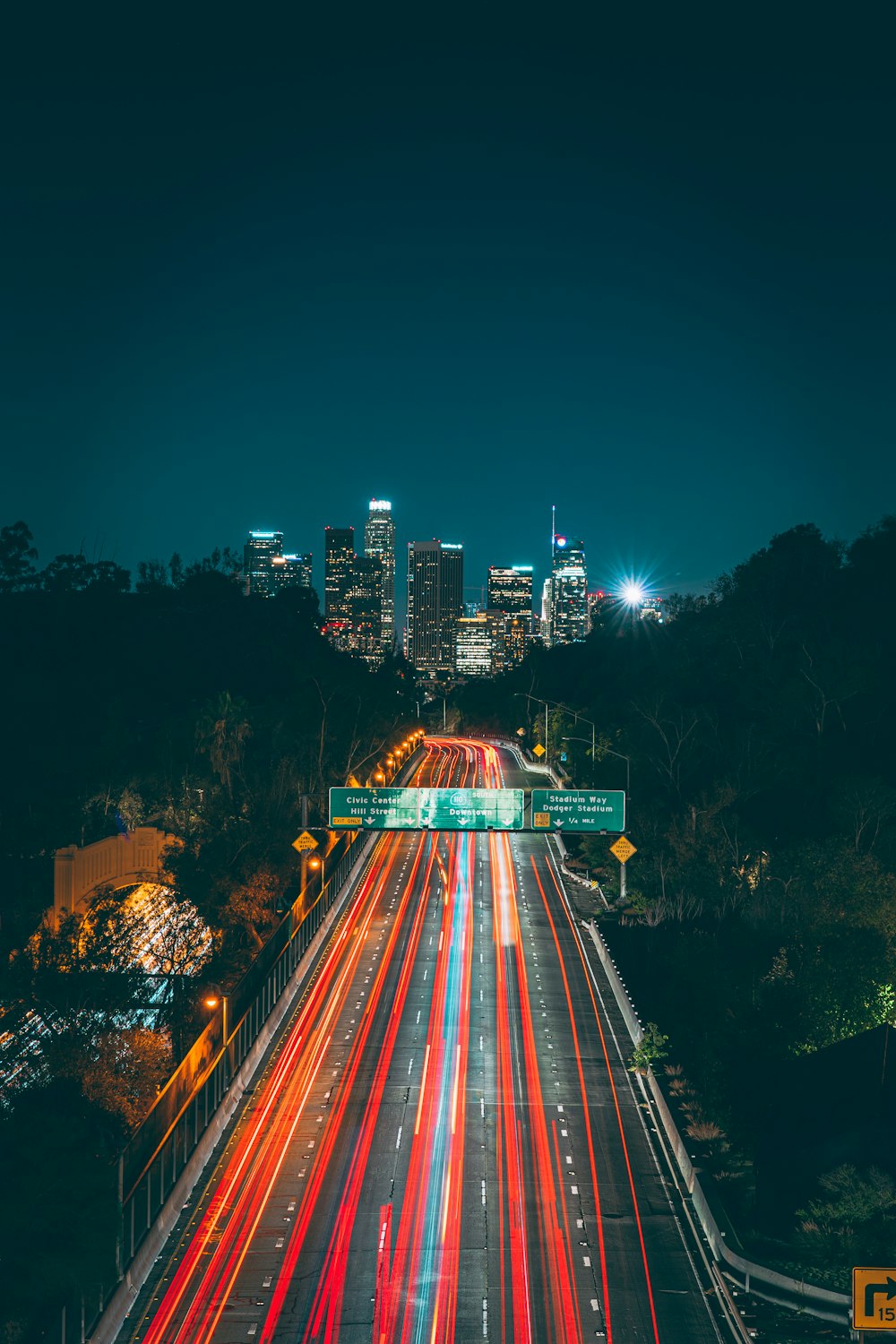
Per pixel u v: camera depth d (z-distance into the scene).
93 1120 45.25
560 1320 30.27
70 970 54.94
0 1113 34.84
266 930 74.19
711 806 88.44
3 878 83.62
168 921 72.94
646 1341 29.34
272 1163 40.44
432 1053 52.00
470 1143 42.19
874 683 102.44
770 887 79.81
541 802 63.03
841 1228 34.47
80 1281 29.16
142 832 89.94
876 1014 58.00
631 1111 45.66
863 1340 28.45
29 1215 30.00
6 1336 28.77
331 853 90.38
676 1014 55.97
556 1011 58.44
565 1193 38.22
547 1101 46.47
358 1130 43.38
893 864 79.94
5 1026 52.34
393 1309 30.73
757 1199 38.41
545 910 80.25
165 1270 33.09
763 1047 47.22
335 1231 35.31
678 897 80.25
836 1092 41.81
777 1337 29.25
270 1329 29.80
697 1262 33.72
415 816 63.62
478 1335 29.47
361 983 63.00
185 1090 40.59
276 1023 55.25
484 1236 35.03
